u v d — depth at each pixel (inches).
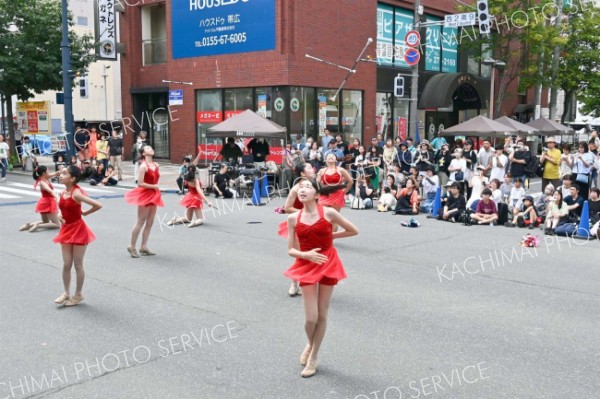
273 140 890.1
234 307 302.4
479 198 582.6
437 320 282.5
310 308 216.8
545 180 653.3
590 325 276.4
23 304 307.0
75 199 296.7
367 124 1021.8
